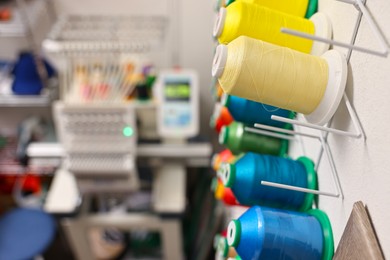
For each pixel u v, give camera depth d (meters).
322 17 0.51
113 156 1.34
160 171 1.63
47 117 1.98
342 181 0.46
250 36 0.49
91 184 1.42
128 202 1.64
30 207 1.92
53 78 1.62
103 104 1.30
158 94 1.50
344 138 0.45
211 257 1.89
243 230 0.46
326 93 0.44
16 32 1.42
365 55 0.40
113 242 2.09
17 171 1.72
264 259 0.45
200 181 2.07
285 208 0.56
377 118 0.37
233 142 0.65
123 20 1.61
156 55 1.78
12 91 1.55
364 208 0.40
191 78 1.49
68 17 1.56
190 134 1.50
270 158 0.56
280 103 0.45
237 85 0.43
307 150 0.60
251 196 0.54
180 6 1.65
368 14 0.37
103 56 1.31
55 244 2.18
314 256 0.46
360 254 0.37
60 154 1.54
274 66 0.43
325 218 0.49
